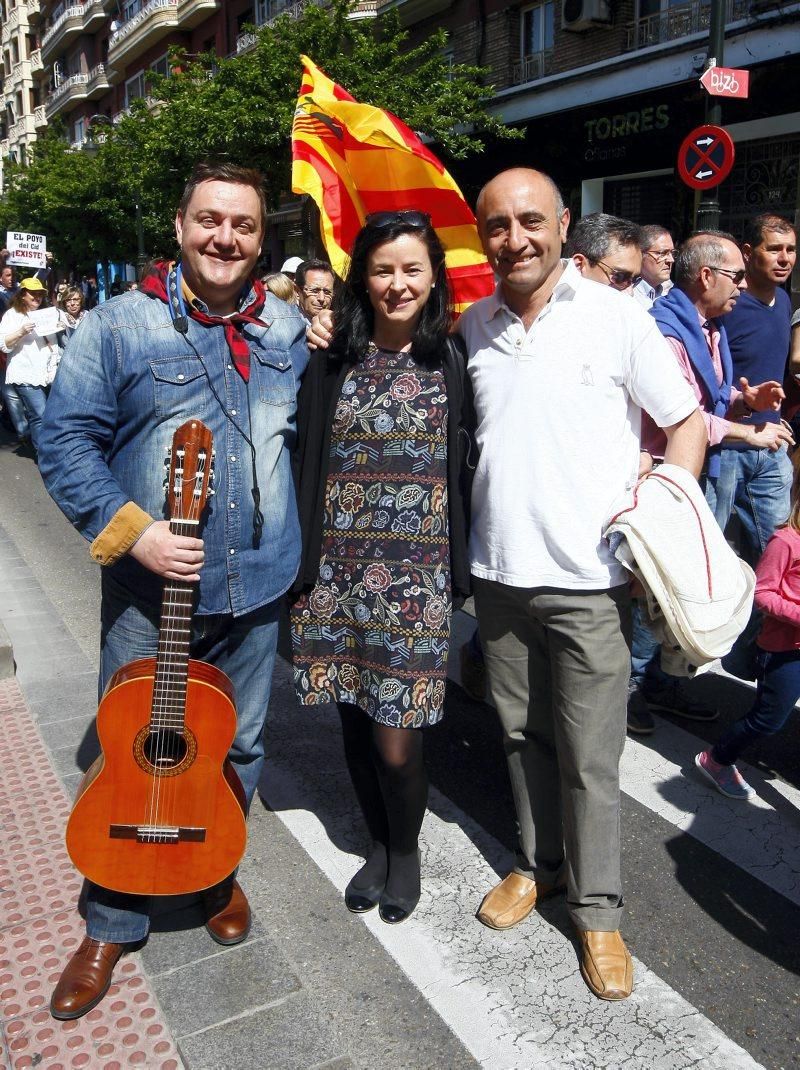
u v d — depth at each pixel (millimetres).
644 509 2277
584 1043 2297
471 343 2543
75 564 6398
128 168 19516
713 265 3570
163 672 2271
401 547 2496
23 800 3311
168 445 2332
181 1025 2318
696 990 2488
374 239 2371
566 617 2383
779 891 2918
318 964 2568
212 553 2402
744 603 2324
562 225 2367
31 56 53375
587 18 12852
